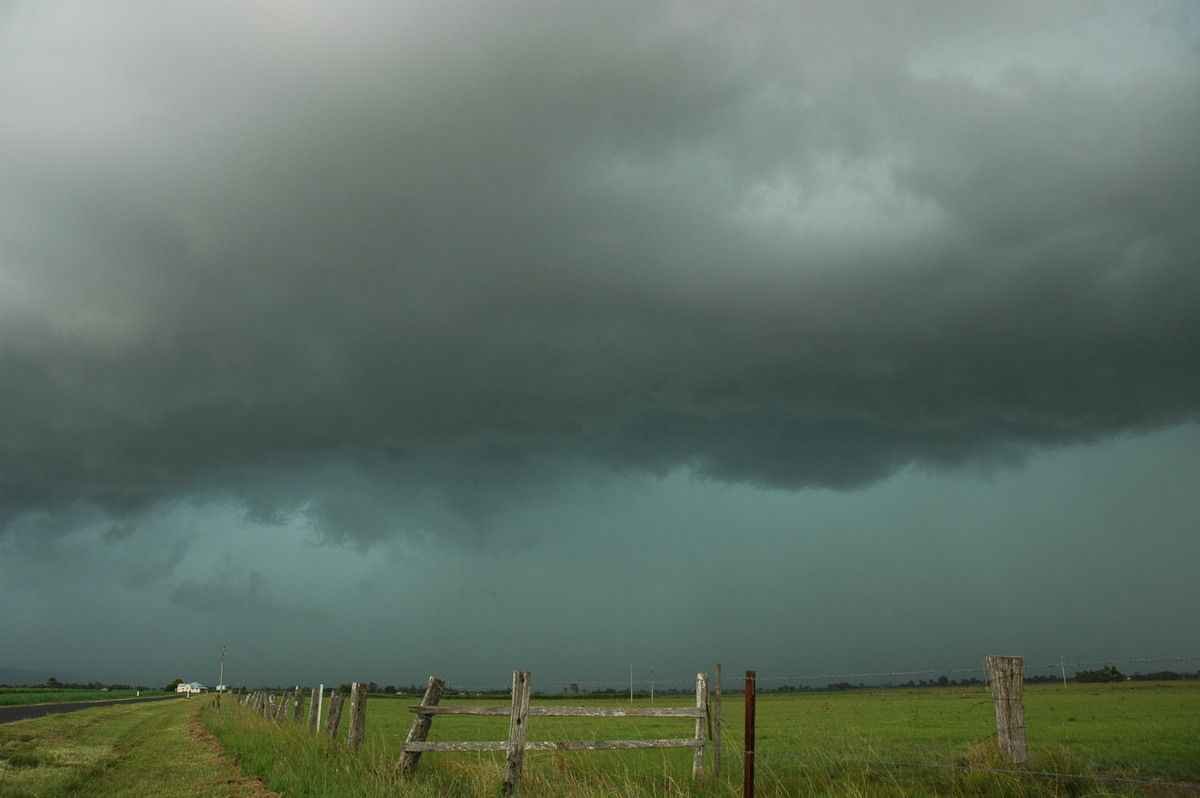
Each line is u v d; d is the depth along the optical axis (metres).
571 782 13.11
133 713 56.38
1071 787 10.88
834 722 33.81
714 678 14.24
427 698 14.49
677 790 12.52
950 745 17.47
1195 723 22.73
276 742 21.64
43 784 14.97
